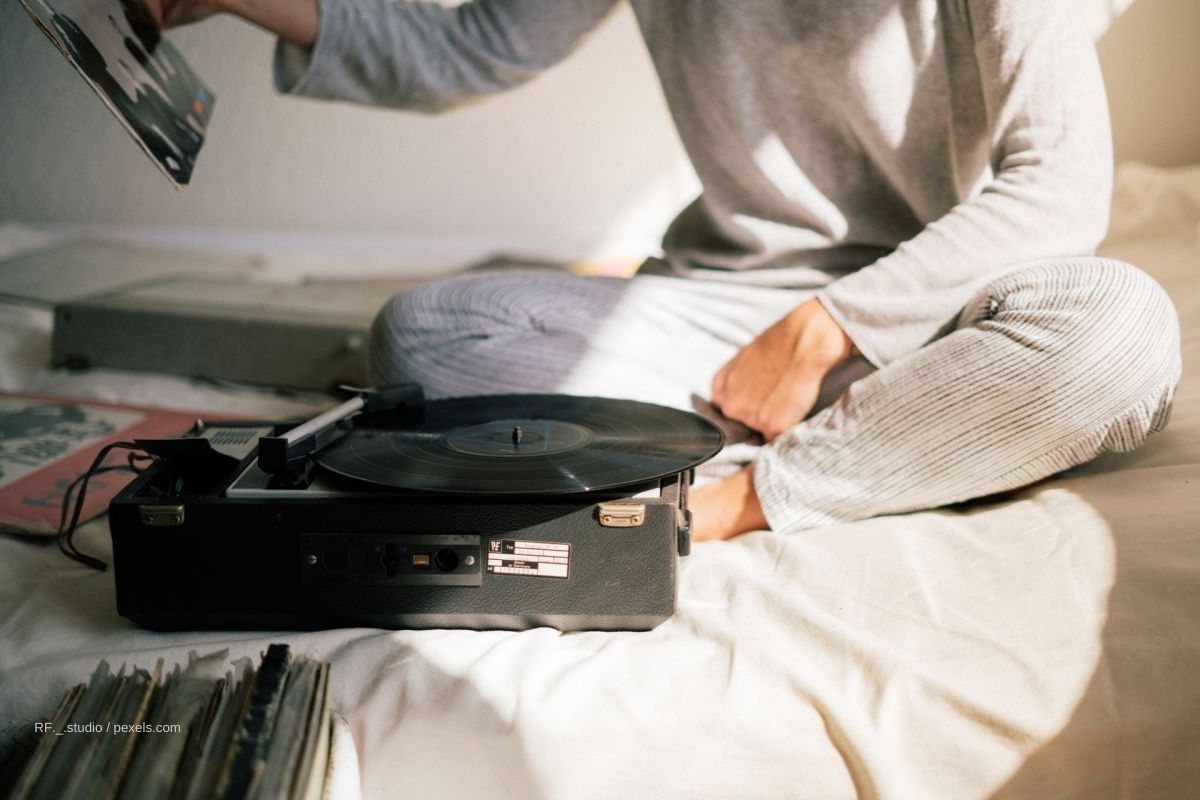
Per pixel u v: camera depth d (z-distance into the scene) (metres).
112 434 1.62
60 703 0.91
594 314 1.42
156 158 1.08
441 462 0.97
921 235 1.21
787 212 1.41
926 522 1.14
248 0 1.36
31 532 1.23
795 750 0.88
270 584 0.97
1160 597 0.93
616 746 0.88
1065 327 1.05
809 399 1.26
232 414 1.76
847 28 1.25
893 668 0.90
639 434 1.06
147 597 0.97
